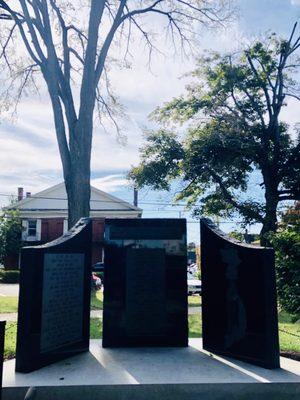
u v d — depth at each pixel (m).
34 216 37.81
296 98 23.08
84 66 15.48
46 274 5.21
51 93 15.05
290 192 22.75
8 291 21.98
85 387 4.35
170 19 17.48
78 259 5.86
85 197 14.77
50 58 15.15
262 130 23.05
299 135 22.78
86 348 5.85
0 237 34.34
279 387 4.45
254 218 21.78
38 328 4.99
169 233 6.34
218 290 5.79
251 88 23.81
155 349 5.93
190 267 37.34
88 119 15.17
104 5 16.08
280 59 22.88
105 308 6.11
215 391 4.41
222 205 23.17
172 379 4.54
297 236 6.71
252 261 5.33
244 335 5.31
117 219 6.32
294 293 6.48
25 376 4.64
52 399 4.32
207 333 5.88
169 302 6.18
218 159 21.84
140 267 6.23
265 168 23.03
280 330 8.13
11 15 15.87
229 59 23.28
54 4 16.59
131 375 4.68
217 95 23.80
